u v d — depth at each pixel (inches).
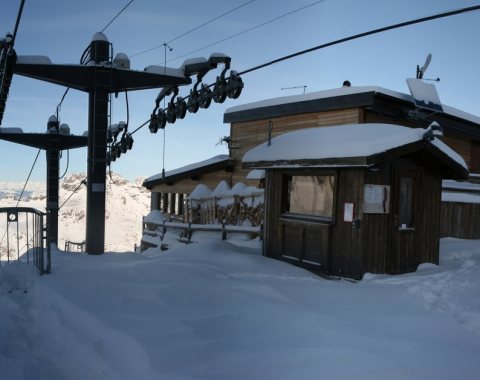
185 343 159.5
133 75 381.1
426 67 577.0
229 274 293.0
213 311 201.2
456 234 546.6
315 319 188.9
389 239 320.8
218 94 412.5
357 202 308.8
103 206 378.9
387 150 292.0
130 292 230.2
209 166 715.4
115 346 162.9
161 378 131.6
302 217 351.6
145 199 6565.0
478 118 708.0
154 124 576.1
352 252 310.5
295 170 361.4
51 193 610.9
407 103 539.2
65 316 202.8
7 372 147.9
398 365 140.3
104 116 376.8
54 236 600.7
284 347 156.9
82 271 280.5
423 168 343.0
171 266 296.0
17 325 197.6
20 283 263.4
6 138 597.6
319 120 573.0
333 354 148.9
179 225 606.2
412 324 190.2
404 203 336.2
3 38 334.6
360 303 225.3
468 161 737.0
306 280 291.3
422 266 340.5
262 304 212.4
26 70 355.9
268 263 339.9
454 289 241.1
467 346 165.0
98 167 376.8
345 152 303.0
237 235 543.8
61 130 627.2
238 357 147.2
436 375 134.3
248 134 693.3
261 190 576.4
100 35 377.4
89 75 374.9
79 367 155.7
